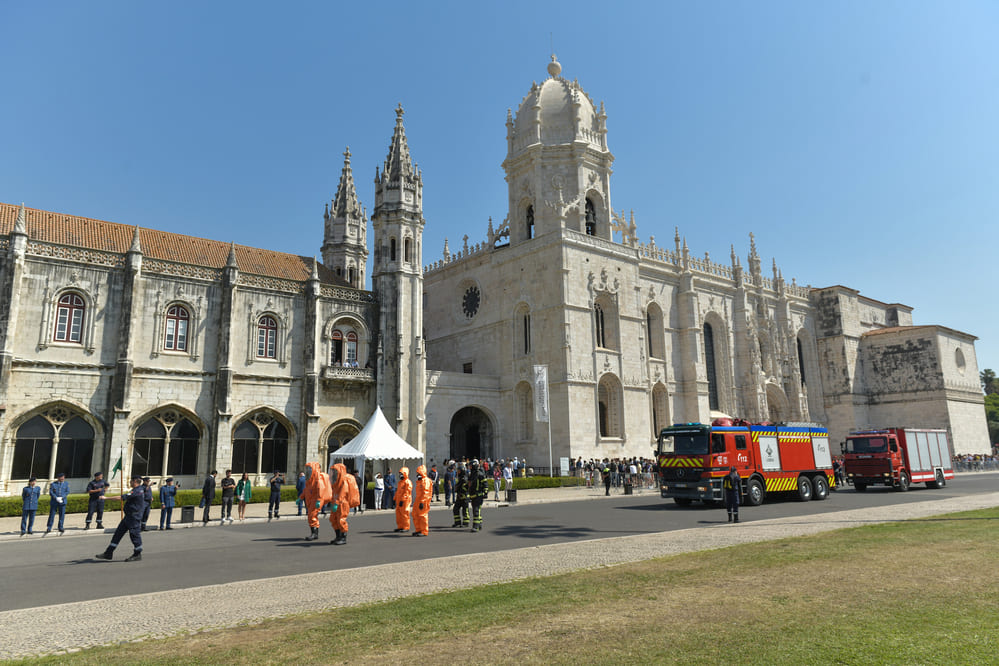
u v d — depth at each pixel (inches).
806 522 980.6
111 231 1861.5
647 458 2418.8
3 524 1196.5
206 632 410.9
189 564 717.3
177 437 1737.2
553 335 2313.0
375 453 1491.1
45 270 1603.1
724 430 1315.2
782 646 343.0
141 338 1712.6
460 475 1071.0
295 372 1939.0
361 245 2699.3
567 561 656.4
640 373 2517.2
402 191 2209.6
